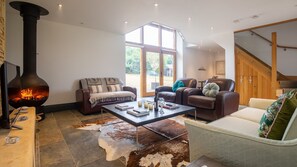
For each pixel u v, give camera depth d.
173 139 2.30
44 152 1.94
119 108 2.63
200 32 5.16
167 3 3.13
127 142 2.20
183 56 7.03
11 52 3.54
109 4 3.15
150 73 6.33
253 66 4.63
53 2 3.02
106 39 4.91
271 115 1.22
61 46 4.14
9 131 1.33
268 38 4.47
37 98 3.12
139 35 5.98
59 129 2.72
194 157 1.15
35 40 3.21
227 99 3.00
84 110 3.62
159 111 2.44
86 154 1.89
